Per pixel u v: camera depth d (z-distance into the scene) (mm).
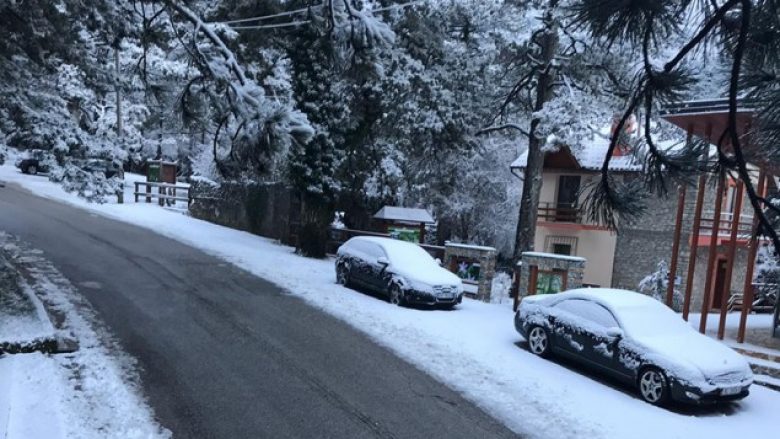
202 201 27438
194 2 10906
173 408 6742
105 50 13875
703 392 8047
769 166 3064
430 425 6996
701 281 23375
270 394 7434
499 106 24000
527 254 14539
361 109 20250
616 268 26000
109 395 6883
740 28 2604
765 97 2797
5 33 9430
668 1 2662
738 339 13219
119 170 11383
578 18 2838
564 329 9992
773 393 9609
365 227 25922
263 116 6977
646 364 8602
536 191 20609
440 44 19594
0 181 30484
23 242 16234
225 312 11250
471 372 9141
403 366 9117
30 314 9133
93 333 9180
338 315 11922
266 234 23875
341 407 7254
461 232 32406
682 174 3188
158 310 10898
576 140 17531
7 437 5457
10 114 10094
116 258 15523
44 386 6891
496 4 20422
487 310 14203
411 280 13352
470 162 28828
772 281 15047
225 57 8062
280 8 15078
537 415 7641
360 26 8531
